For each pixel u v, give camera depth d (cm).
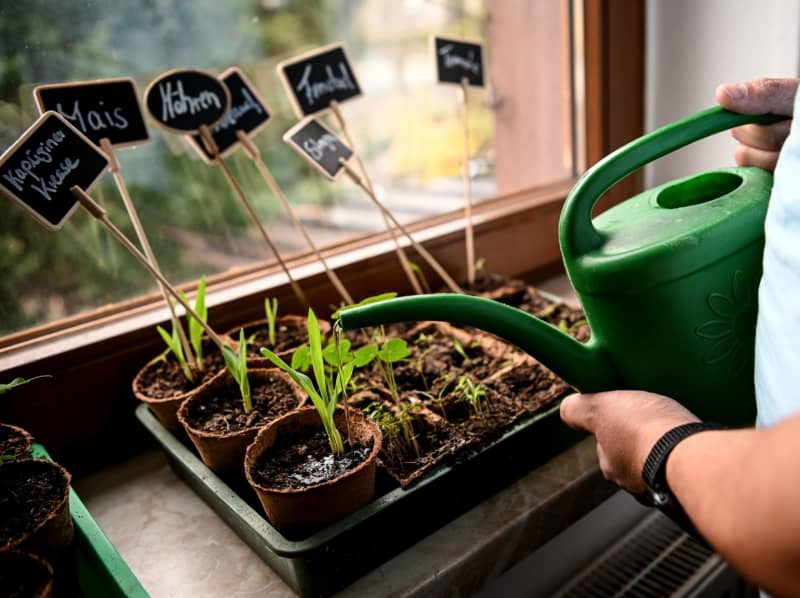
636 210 60
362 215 109
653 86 121
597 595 96
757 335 51
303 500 59
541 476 77
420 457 69
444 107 116
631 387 59
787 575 35
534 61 121
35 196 68
